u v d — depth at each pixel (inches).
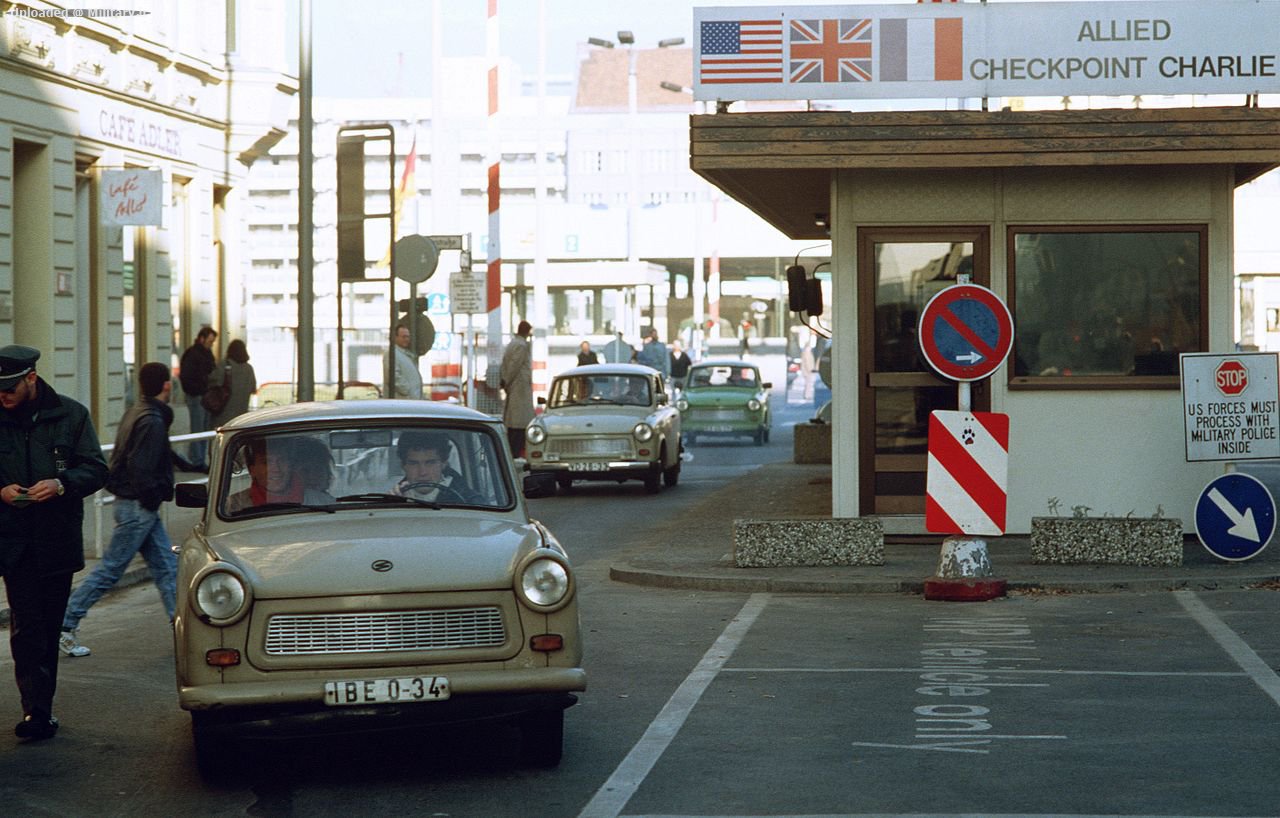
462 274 1239.5
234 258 1366.9
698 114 686.5
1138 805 303.4
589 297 1988.2
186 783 343.9
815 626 527.8
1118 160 671.1
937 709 394.6
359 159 947.3
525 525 370.6
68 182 1059.3
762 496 976.9
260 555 342.0
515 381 1165.1
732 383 1644.9
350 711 325.1
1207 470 712.4
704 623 541.6
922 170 719.7
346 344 2223.2
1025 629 511.8
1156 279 713.6
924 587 589.9
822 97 687.7
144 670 482.9
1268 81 671.8
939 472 584.1
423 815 310.3
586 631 528.4
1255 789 314.2
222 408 1155.9
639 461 1077.8
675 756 351.6
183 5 1240.2
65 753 373.1
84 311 1109.1
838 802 309.1
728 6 692.1
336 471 381.1
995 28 681.0
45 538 384.8
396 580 331.9
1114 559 632.4
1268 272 2237.9
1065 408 716.7
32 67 1000.9
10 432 383.2
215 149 1322.6
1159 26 674.2
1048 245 717.3
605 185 3924.7
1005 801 307.4
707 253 2593.5
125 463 514.9
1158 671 438.3
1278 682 420.5
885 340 727.1
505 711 329.4
